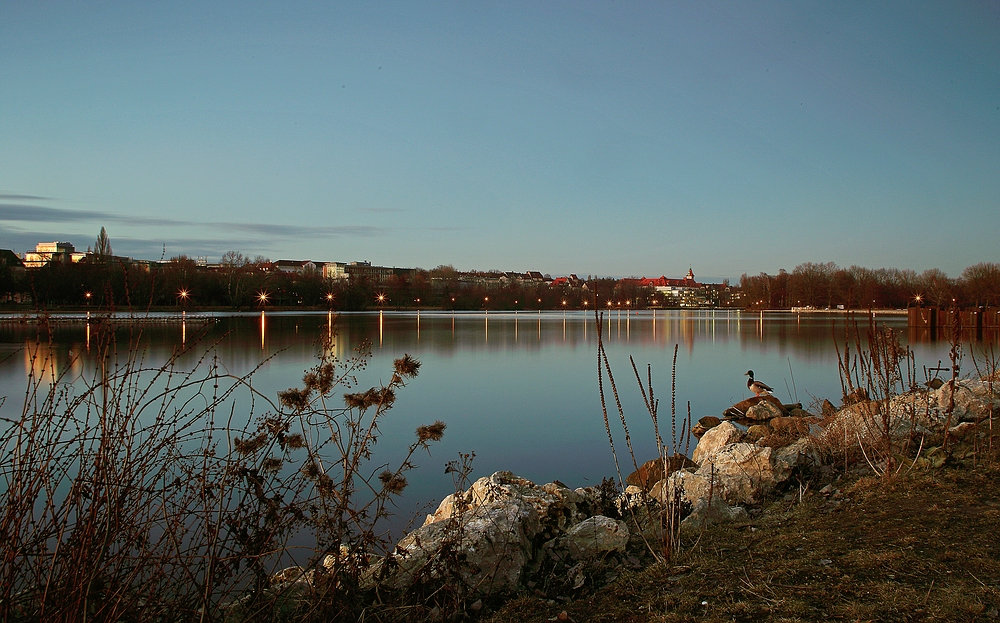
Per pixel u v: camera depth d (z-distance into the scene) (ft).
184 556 13.67
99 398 24.88
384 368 87.45
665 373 95.30
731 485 23.95
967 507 19.06
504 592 15.61
